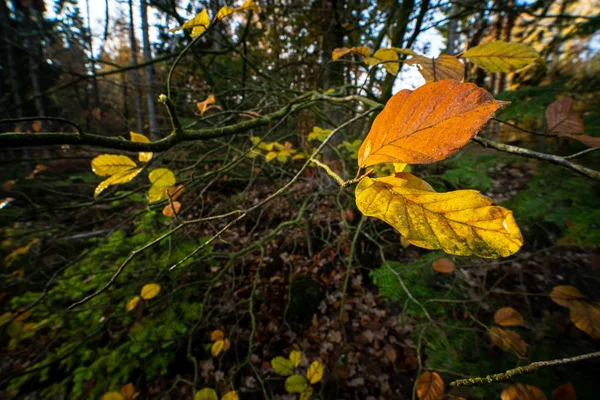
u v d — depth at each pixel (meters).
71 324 2.60
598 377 1.41
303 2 4.75
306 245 4.62
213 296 3.84
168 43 4.85
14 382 2.46
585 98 1.67
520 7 2.52
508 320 1.42
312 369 1.65
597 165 1.52
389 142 0.36
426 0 2.55
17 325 1.98
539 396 0.92
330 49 4.56
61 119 0.72
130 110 8.95
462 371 1.60
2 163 2.01
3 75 6.57
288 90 2.55
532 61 0.71
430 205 0.36
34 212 2.29
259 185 5.69
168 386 2.82
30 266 3.30
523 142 1.87
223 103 3.92
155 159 1.70
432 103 0.34
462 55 0.77
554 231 2.68
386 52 0.89
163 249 3.03
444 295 2.04
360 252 3.77
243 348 3.34
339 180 0.48
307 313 3.73
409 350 3.15
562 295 1.18
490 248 0.32
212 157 3.77
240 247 4.68
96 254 3.07
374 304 3.73
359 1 4.93
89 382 2.34
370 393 2.86
